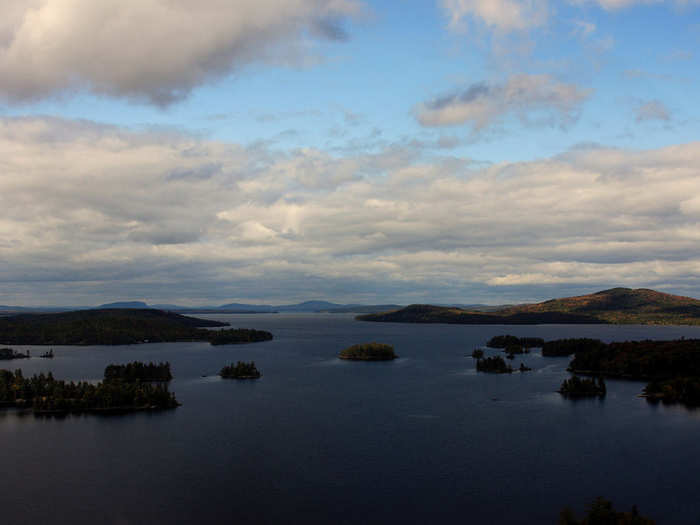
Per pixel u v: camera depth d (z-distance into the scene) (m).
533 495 157.62
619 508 148.38
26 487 165.50
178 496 158.38
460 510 148.25
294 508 149.88
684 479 168.38
